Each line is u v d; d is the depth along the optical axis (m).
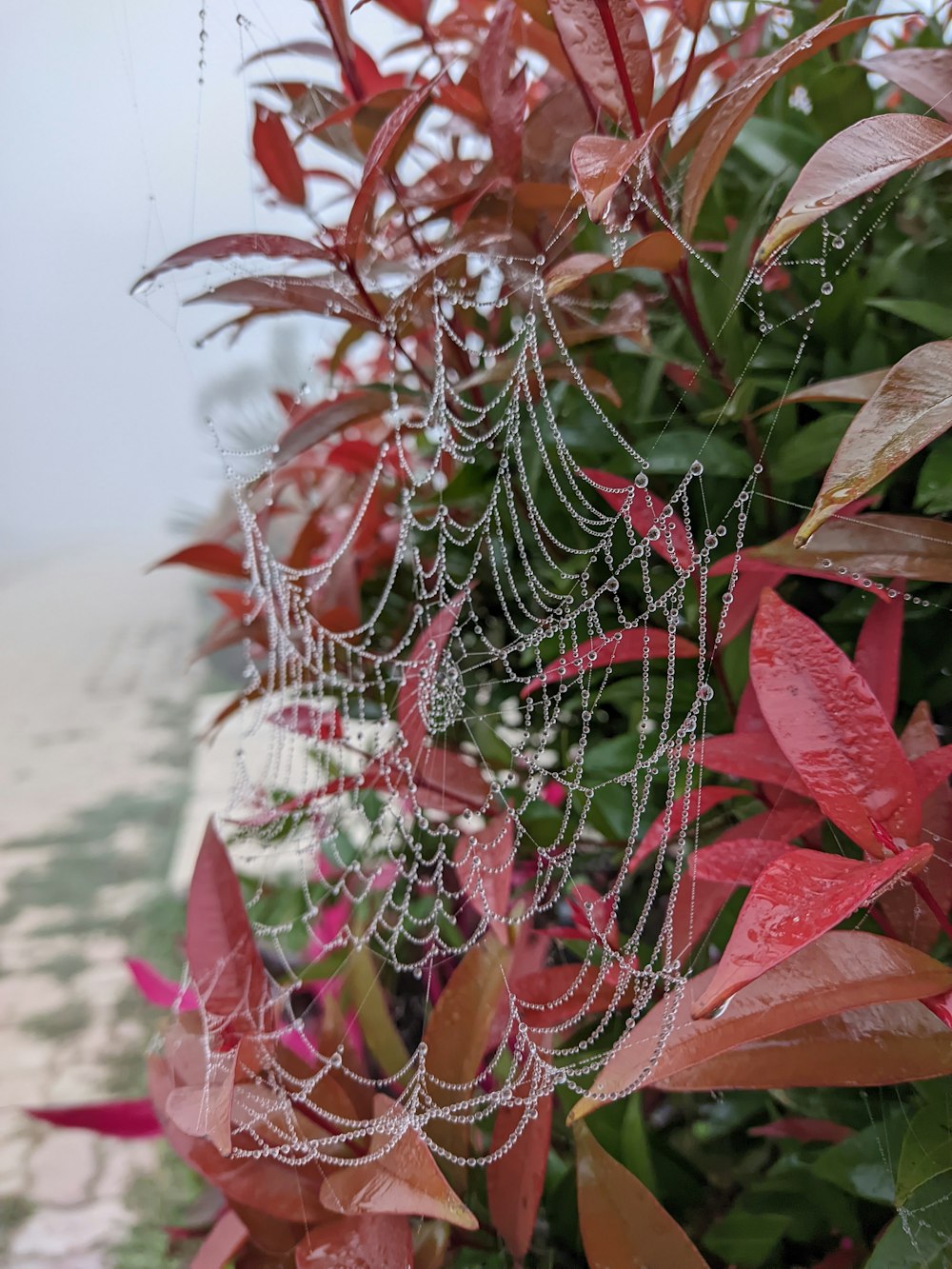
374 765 0.41
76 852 0.92
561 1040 0.35
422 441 0.49
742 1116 0.33
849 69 0.31
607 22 0.27
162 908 0.84
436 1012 0.33
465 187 0.37
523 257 0.34
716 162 0.27
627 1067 0.24
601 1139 0.32
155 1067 0.35
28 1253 0.52
